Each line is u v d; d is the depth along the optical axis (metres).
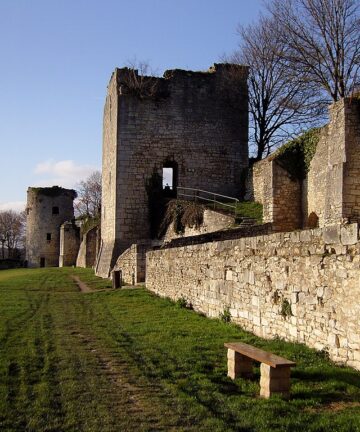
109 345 10.24
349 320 7.97
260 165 29.58
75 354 9.49
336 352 8.26
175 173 33.69
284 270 9.95
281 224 22.83
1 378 7.91
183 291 15.86
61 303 17.34
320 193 21.56
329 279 8.53
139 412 6.49
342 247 8.22
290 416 6.18
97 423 6.17
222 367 8.38
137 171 32.12
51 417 6.38
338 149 18.97
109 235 32.88
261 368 7.08
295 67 29.94
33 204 66.06
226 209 27.12
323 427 5.82
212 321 12.72
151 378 7.92
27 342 10.57
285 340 9.87
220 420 6.14
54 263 65.31
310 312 9.07
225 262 12.73
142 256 23.36
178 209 28.55
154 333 11.34
